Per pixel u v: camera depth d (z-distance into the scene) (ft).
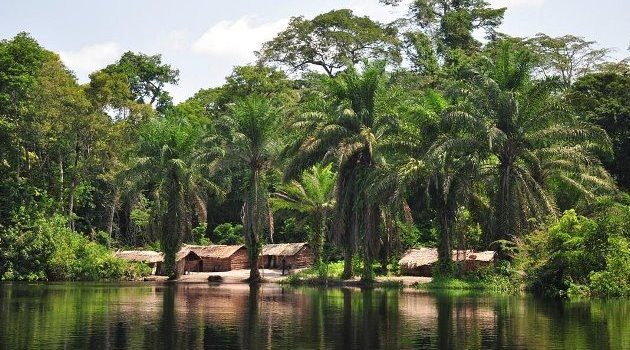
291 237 257.14
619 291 124.26
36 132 209.87
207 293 144.36
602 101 209.36
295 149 175.94
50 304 113.70
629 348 67.36
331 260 225.35
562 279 132.46
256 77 279.28
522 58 160.86
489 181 160.35
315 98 182.60
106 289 157.28
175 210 195.72
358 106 169.37
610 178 163.32
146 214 246.47
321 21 286.25
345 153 158.92
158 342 71.61
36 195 212.43
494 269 155.02
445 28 279.28
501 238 152.56
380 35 283.59
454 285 152.97
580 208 159.43
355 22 291.58
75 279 198.70
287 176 172.35
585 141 154.61
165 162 195.00
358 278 177.58
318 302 118.93
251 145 190.60
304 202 199.52
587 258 128.36
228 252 236.43
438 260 162.40
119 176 199.00
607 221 128.36
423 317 93.50
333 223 170.91
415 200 170.40
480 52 259.19
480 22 287.89
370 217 161.79
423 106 166.09
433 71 257.34
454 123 152.46
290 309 105.70
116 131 229.45
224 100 285.64
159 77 303.07
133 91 298.15
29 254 195.11
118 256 219.82
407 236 203.31
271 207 203.82
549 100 155.12
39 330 80.07
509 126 154.92
